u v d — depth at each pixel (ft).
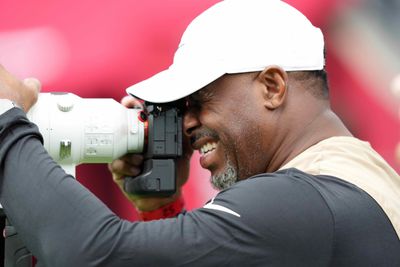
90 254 17.11
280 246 17.25
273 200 17.53
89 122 21.81
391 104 40.11
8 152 18.04
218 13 20.53
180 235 17.31
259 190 17.69
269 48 19.89
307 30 20.36
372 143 40.37
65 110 21.67
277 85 19.75
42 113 21.50
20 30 40.01
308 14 40.52
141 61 39.81
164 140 21.98
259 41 19.93
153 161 22.18
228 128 20.06
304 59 19.98
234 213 17.44
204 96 20.33
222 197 17.92
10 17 39.93
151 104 21.93
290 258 17.26
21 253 22.17
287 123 19.84
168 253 17.13
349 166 18.71
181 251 17.16
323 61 20.33
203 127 20.52
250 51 19.88
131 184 23.22
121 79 39.99
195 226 17.47
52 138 21.53
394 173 19.65
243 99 19.92
